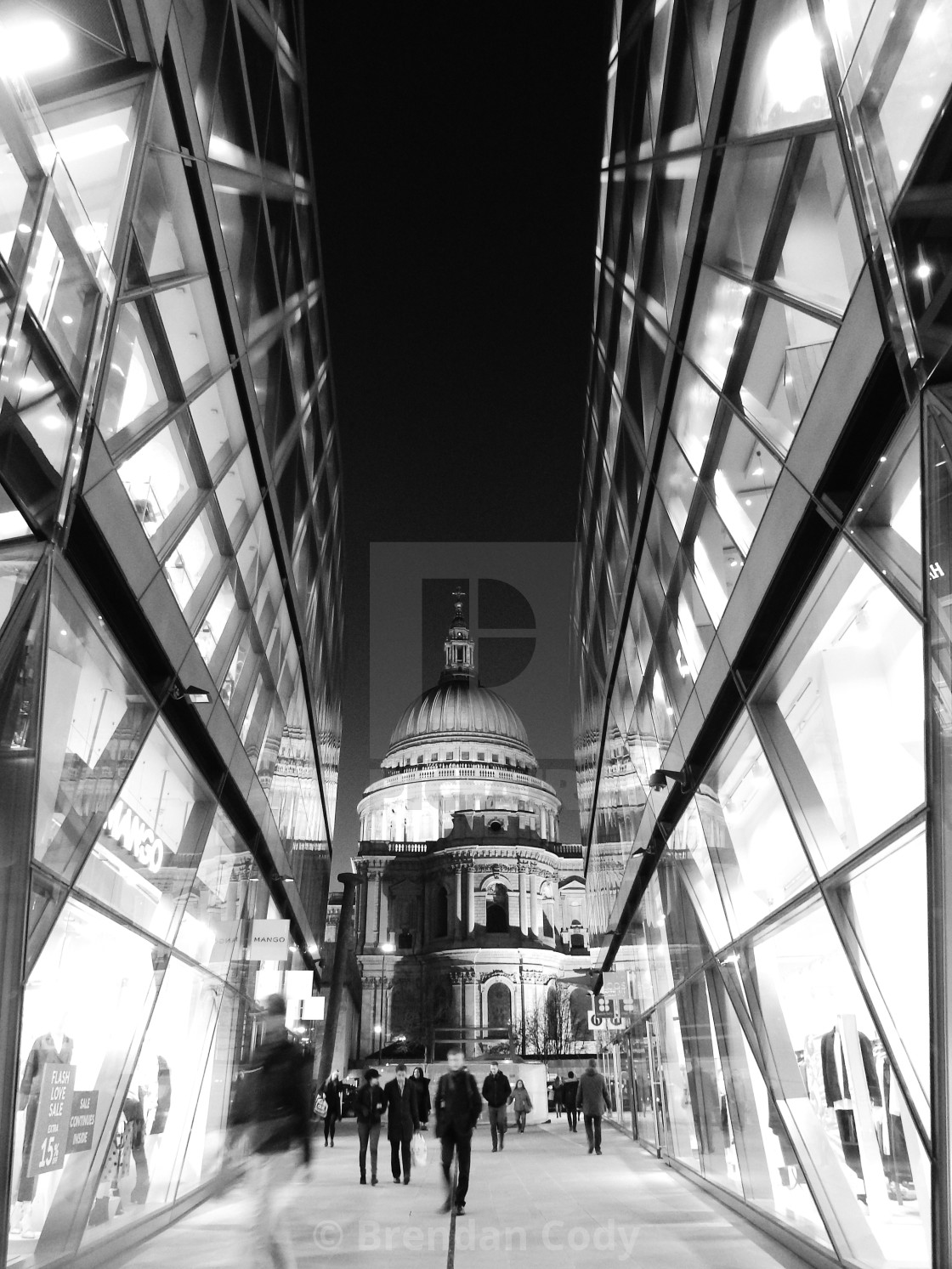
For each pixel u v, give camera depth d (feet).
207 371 43.96
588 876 143.74
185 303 40.06
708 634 43.09
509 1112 163.63
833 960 29.55
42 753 24.95
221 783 52.65
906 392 19.10
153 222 34.96
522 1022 271.69
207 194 38.75
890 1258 25.81
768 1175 39.88
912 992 23.24
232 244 44.16
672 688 54.29
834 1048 30.09
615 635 74.95
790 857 33.40
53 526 24.53
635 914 85.66
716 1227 41.29
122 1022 37.78
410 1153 61.87
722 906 44.47
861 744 26.50
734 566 36.83
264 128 49.85
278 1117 27.30
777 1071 36.73
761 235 29.27
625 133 49.93
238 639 57.21
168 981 46.73
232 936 64.34
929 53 16.97
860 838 26.48
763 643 33.45
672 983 64.49
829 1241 31.22
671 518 48.16
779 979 36.22
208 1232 43.42
